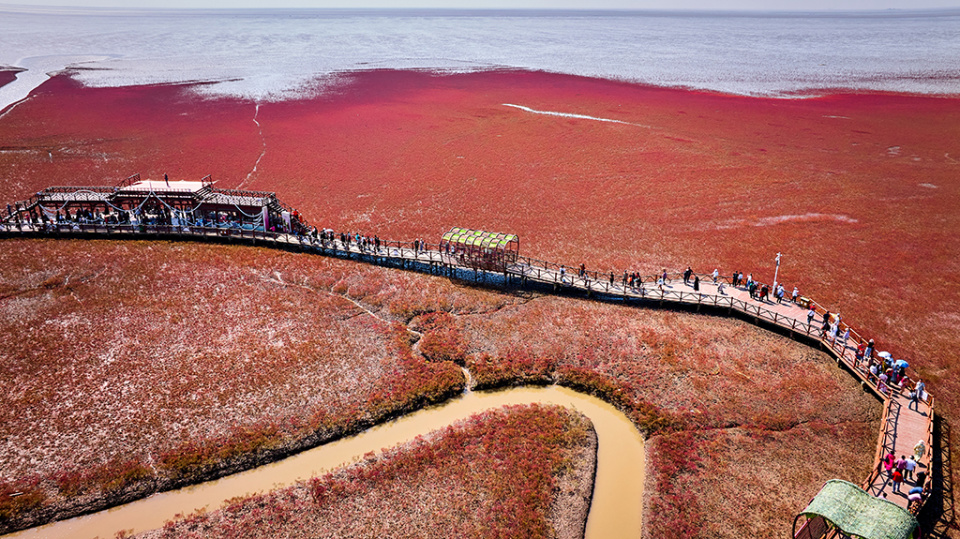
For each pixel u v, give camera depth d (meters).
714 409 43.66
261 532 34.00
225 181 91.94
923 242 72.56
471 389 46.78
